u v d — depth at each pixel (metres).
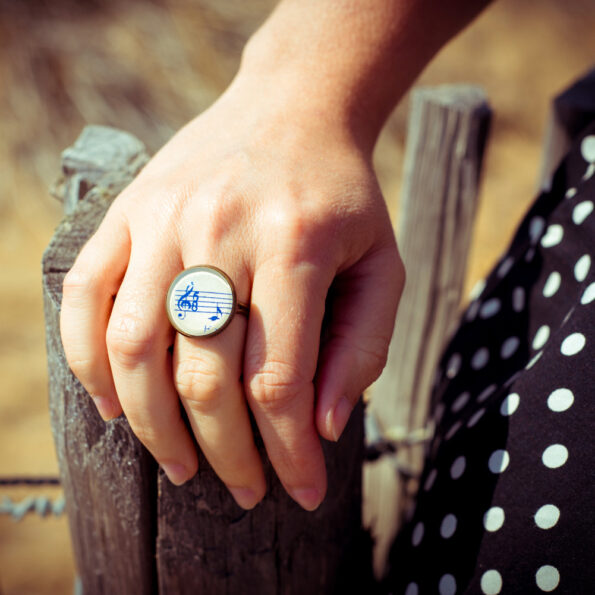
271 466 0.35
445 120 0.53
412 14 0.38
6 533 0.96
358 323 0.34
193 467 0.34
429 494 0.37
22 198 1.45
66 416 0.36
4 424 1.09
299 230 0.32
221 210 0.33
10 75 1.56
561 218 0.37
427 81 1.82
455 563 0.34
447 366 0.41
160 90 1.62
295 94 0.36
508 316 0.39
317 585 0.40
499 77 1.90
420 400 0.63
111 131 0.46
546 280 0.37
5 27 1.59
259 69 0.38
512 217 1.53
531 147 1.74
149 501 0.36
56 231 0.38
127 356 0.32
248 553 0.37
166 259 0.32
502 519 0.34
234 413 0.32
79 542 0.41
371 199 0.35
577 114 0.51
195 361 0.32
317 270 0.32
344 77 0.37
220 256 0.32
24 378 1.16
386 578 0.40
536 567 0.33
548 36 2.06
